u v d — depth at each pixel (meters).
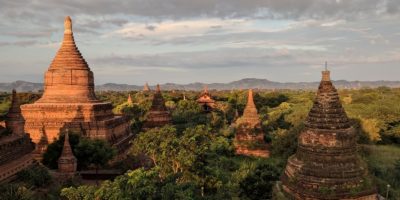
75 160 45.72
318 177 26.80
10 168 34.53
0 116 89.31
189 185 27.83
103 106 62.03
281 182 30.70
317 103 29.03
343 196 26.20
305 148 28.48
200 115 112.50
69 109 58.16
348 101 119.00
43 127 56.97
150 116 80.44
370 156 61.94
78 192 24.50
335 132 27.58
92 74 65.31
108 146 50.44
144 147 43.81
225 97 180.38
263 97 164.38
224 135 84.69
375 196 27.31
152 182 25.95
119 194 23.42
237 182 39.72
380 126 83.88
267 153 67.69
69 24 63.84
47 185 37.09
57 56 63.06
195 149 41.88
